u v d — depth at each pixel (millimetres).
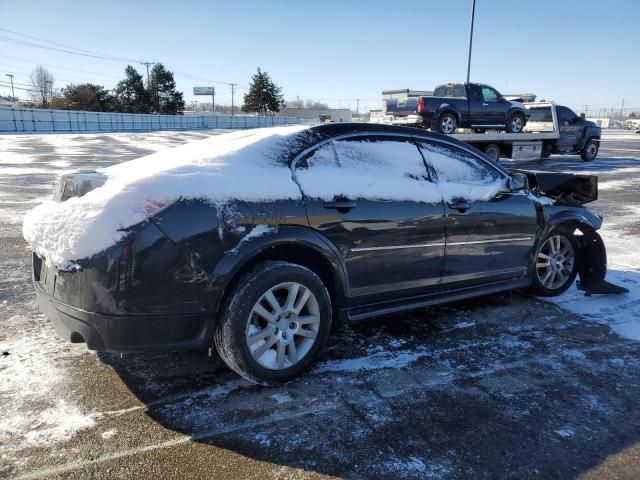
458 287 4184
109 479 2342
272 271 3041
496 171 4445
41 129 50906
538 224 4613
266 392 3125
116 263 2674
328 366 3479
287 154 3309
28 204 9438
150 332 2797
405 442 2672
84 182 3031
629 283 5434
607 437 2758
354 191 3451
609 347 3893
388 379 3322
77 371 3305
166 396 3047
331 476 2408
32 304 4434
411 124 15383
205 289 2869
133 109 83812
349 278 3477
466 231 4043
